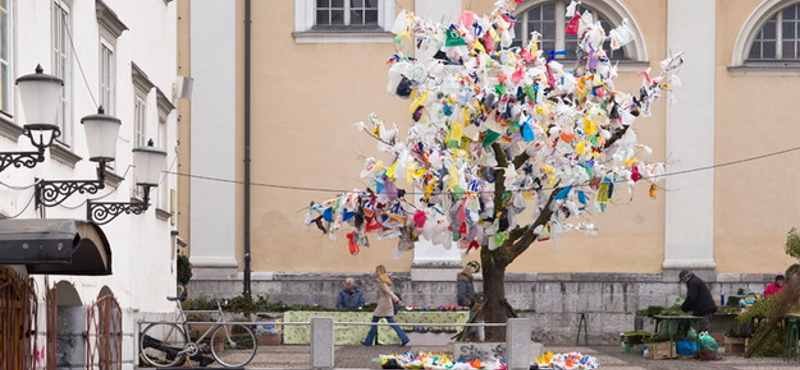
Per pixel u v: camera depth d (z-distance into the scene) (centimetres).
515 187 2311
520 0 2272
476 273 3694
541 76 2236
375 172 2302
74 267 1562
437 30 2236
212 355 2450
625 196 3684
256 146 3716
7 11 1523
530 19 3759
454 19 3719
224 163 3703
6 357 1439
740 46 3712
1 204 1438
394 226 2341
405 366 2373
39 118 1279
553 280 3656
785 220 3684
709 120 3697
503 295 2391
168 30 2916
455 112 2252
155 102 2691
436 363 2339
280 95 3722
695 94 3703
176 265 3097
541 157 2311
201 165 3703
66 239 1255
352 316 3406
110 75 2191
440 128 2245
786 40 3728
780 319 2930
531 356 2397
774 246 3675
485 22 2220
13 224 1280
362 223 2333
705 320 2977
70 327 1947
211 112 3709
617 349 3359
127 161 2331
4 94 1516
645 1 3741
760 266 3678
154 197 2670
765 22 3734
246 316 3362
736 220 3684
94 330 1994
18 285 1505
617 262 3678
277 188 3706
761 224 3684
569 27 2344
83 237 1375
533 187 2320
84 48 1956
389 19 3731
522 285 3659
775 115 3697
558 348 3428
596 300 3659
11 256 1248
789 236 3272
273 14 3728
